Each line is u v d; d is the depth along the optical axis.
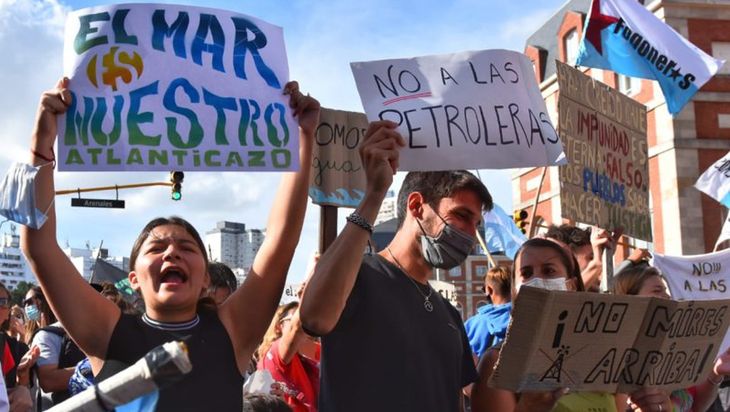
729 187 7.33
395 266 3.15
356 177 6.62
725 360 4.49
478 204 3.12
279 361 4.61
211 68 2.98
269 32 3.11
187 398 2.53
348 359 2.92
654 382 3.29
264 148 2.98
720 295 6.51
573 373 3.00
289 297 7.94
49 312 6.73
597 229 6.44
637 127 6.90
